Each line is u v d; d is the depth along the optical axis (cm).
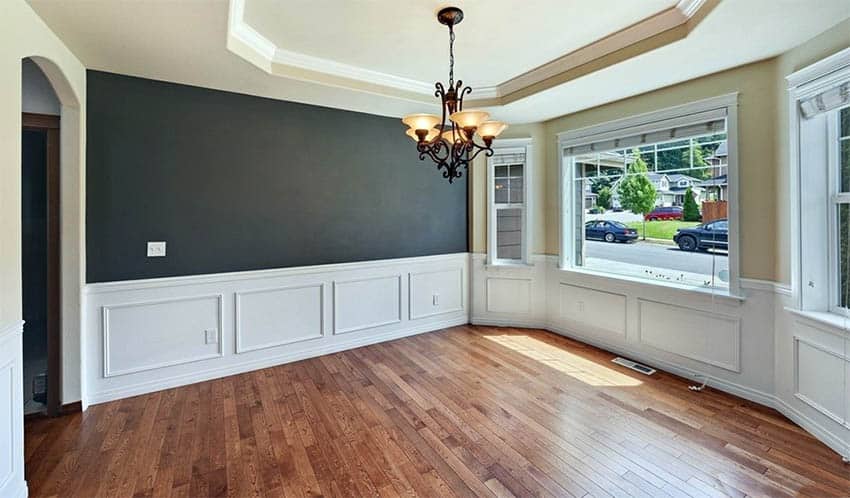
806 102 241
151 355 307
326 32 272
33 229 304
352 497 192
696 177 320
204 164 326
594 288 406
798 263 249
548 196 453
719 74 295
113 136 291
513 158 463
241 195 343
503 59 318
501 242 486
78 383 274
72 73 258
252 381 327
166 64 277
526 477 205
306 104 375
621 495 192
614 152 389
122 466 216
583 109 398
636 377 330
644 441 237
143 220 302
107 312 290
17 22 184
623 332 379
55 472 210
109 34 232
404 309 445
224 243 336
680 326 331
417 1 234
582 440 238
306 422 262
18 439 184
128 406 283
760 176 275
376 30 270
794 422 254
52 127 267
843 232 239
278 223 362
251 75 300
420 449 231
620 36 274
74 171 270
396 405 284
